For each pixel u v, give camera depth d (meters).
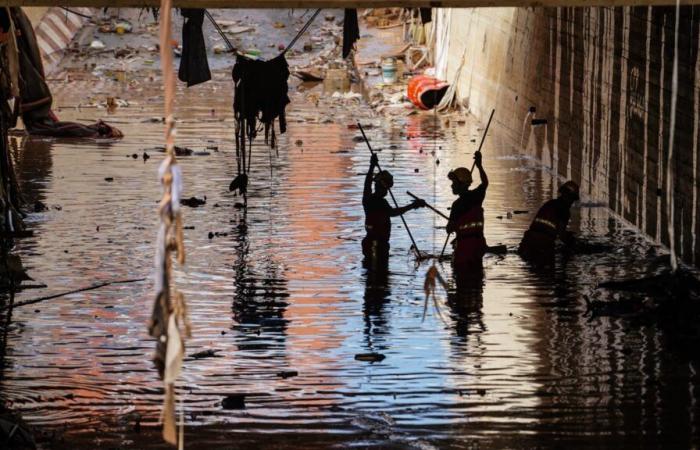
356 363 18.66
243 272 25.09
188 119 51.56
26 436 15.19
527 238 26.59
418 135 47.88
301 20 77.88
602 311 21.77
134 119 51.72
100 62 69.69
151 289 23.77
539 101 41.03
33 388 17.53
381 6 19.44
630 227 29.95
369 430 15.64
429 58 66.75
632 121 29.70
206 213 31.67
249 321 21.25
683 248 25.59
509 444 15.17
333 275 24.91
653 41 27.67
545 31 40.16
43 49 68.00
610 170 32.00
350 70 68.38
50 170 38.59
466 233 25.52
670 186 26.48
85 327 20.94
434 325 20.97
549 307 22.20
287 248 27.48
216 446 15.09
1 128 29.88
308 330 20.66
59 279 24.50
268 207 32.59
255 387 17.50
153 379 17.97
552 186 36.25
